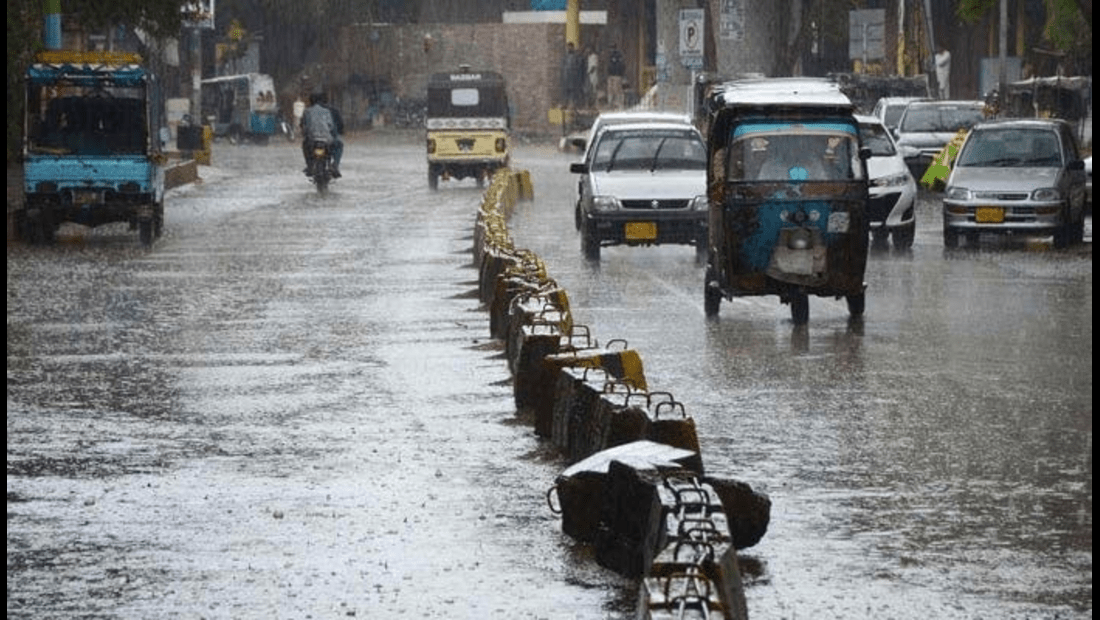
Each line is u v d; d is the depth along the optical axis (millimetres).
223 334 39219
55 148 66500
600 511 19688
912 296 46781
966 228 61906
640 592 15406
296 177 118125
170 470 24453
